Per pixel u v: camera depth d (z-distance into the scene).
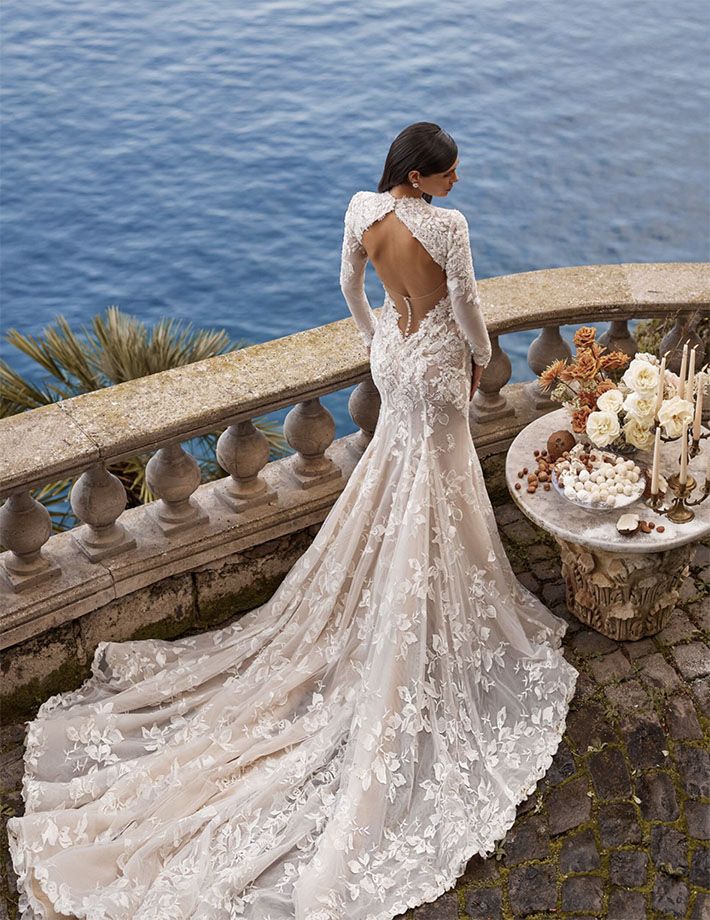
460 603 3.60
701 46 33.09
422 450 3.45
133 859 3.19
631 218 24.73
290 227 24.00
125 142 27.42
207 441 7.28
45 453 3.52
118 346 6.64
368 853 3.21
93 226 24.06
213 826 3.27
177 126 28.23
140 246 23.36
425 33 33.72
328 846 3.19
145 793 3.38
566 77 31.00
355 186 25.59
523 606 3.92
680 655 3.84
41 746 3.57
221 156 26.67
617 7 36.12
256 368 3.90
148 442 3.64
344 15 35.09
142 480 6.38
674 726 3.60
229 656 3.81
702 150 27.23
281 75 30.92
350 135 27.75
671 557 3.61
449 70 31.31
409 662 3.46
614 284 4.32
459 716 3.54
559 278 4.37
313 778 3.43
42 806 3.38
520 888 3.16
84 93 30.09
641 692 3.71
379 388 3.53
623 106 29.38
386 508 3.58
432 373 3.35
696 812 3.34
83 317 21.30
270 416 13.23
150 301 21.78
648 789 3.41
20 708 3.86
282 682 3.65
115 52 32.62
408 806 3.33
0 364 6.60
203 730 3.57
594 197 25.36
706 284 4.30
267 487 4.11
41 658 3.82
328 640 3.72
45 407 3.73
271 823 3.29
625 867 3.20
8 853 3.33
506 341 18.39
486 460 4.50
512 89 30.25
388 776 3.36
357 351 3.98
